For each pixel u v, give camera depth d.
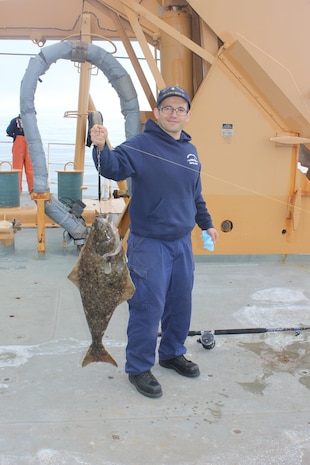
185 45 5.75
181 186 3.15
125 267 2.70
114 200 8.65
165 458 2.60
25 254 6.51
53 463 2.55
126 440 2.75
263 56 5.65
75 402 3.12
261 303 4.88
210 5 5.57
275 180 6.00
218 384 3.37
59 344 3.92
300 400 3.19
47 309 4.62
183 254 3.29
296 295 5.11
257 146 5.91
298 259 6.35
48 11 7.93
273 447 2.70
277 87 5.71
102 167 2.89
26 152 10.55
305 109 5.78
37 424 2.88
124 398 3.18
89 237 2.66
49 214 6.36
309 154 6.87
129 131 6.35
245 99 5.79
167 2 6.27
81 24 7.62
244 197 5.99
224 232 6.07
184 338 3.49
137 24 5.76
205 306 4.78
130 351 3.27
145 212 3.14
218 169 5.91
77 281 2.66
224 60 5.72
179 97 3.08
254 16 5.61
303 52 5.68
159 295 3.17
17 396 3.17
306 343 4.02
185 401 3.15
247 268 6.00
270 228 6.11
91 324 2.74
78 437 2.77
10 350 3.80
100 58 6.13
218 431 2.84
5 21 7.95
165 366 3.60
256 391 3.29
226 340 4.06
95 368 3.56
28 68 5.93
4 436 2.76
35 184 6.15
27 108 5.98
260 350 3.89
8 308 4.64
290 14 5.61
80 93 8.12
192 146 3.31
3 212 7.33
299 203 6.02
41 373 3.47
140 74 6.73
